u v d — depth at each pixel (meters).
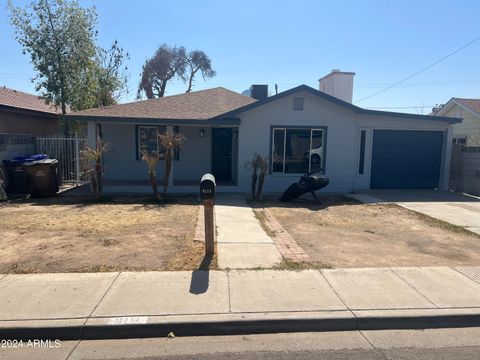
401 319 4.28
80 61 17.34
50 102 17.91
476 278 5.45
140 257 6.16
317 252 6.62
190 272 5.51
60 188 14.32
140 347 3.85
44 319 4.10
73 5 16.83
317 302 4.59
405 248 6.99
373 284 5.17
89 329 3.99
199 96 16.33
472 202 12.15
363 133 14.66
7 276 5.30
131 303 4.50
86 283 5.07
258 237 7.49
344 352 3.78
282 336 4.10
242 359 3.64
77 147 14.96
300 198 12.65
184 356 3.68
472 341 4.02
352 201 12.19
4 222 8.52
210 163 16.09
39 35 16.61
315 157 14.21
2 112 14.77
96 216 9.25
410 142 14.91
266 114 13.77
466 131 23.11
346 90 18.09
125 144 15.66
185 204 11.12
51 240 7.08
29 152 14.78
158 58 42.41
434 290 5.00
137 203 11.22
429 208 11.05
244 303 4.54
